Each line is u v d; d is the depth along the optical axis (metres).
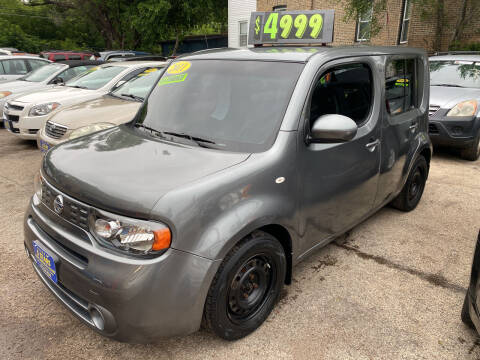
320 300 2.82
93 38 36.78
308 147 2.50
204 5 22.42
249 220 2.11
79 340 2.41
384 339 2.46
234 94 2.66
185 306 1.96
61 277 2.10
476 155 6.48
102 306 1.91
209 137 2.52
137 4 23.48
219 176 2.09
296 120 2.41
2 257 3.29
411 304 2.80
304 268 3.24
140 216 1.88
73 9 31.47
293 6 14.78
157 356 2.29
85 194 2.02
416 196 4.46
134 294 1.86
